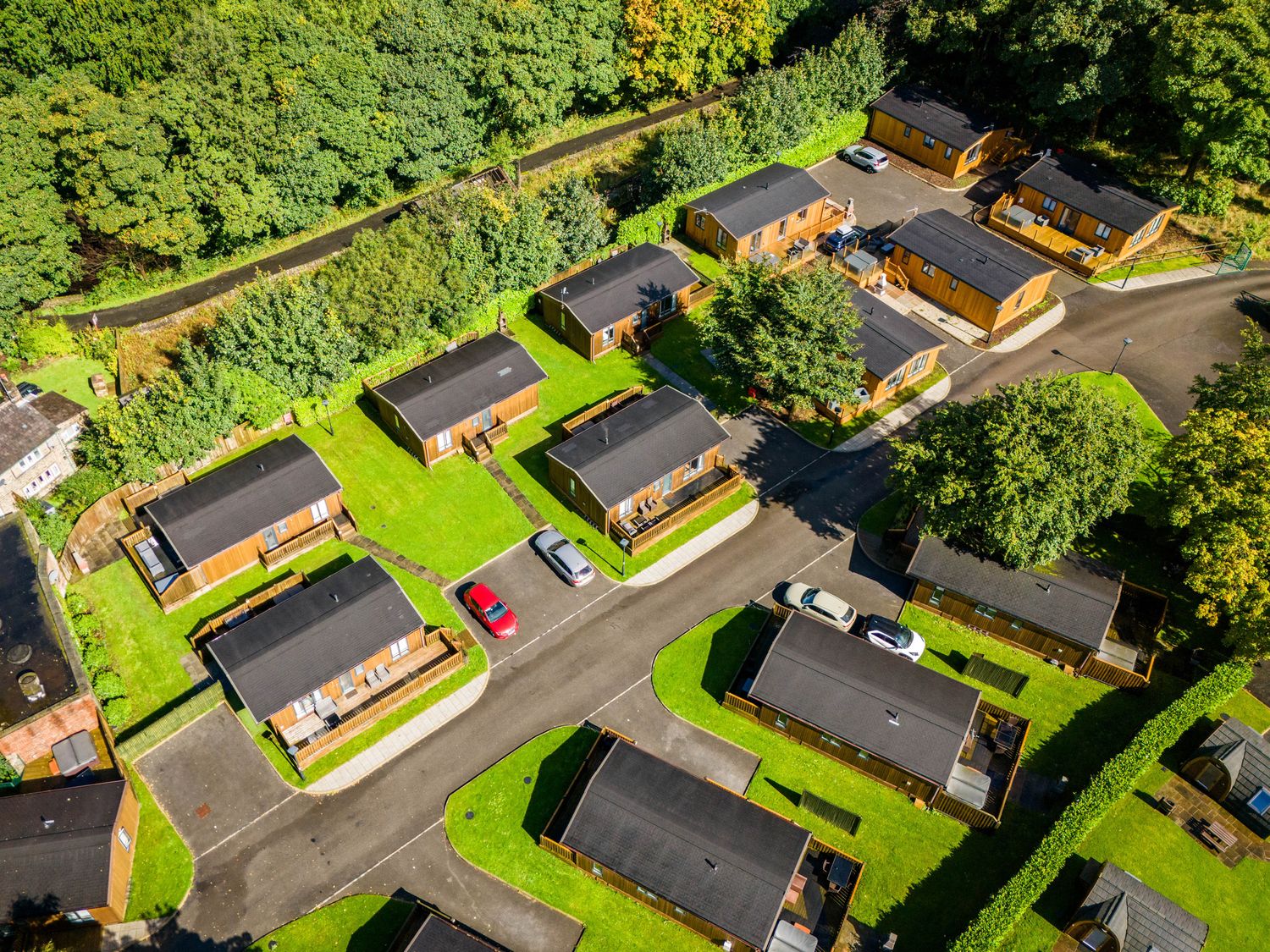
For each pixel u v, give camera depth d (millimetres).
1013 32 80562
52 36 73312
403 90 76625
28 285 65812
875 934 40406
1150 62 76500
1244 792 43906
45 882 39344
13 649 46875
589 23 84188
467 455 61781
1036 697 49344
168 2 75938
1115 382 66250
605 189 86500
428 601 53312
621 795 42500
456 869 42688
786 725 47188
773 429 63875
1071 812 42781
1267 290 73875
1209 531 48562
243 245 75500
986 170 86500
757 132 81688
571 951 40250
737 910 39000
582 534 57125
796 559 55969
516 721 48094
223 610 52406
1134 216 75125
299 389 61844
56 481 59438
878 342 64625
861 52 86438
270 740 47219
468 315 67250
